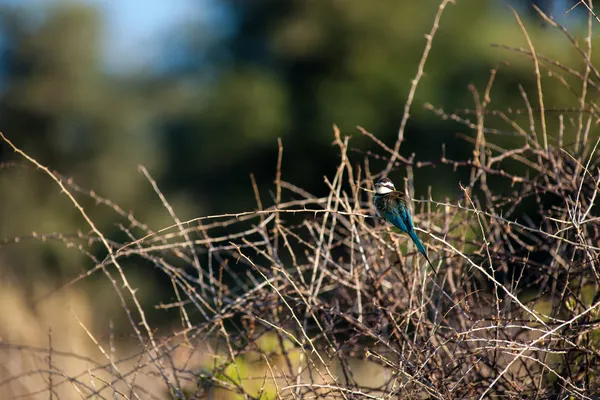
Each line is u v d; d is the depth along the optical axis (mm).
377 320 8906
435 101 35719
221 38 43719
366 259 9453
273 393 9398
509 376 8531
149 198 42562
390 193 9797
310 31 39531
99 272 20484
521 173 25500
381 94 37688
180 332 9156
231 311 9461
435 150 34938
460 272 9891
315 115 39500
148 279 23016
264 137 39969
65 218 40312
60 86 45531
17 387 12180
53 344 13844
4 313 13914
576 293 8953
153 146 44000
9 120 44406
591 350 8148
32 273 19859
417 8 38469
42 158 43906
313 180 40094
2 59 46219
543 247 9352
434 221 10203
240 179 41438
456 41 36594
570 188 9398
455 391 8328
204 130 41750
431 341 8484
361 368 10352
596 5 21531
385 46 38406
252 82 40688
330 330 8828
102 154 43750
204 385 9023
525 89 29859
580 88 24938
